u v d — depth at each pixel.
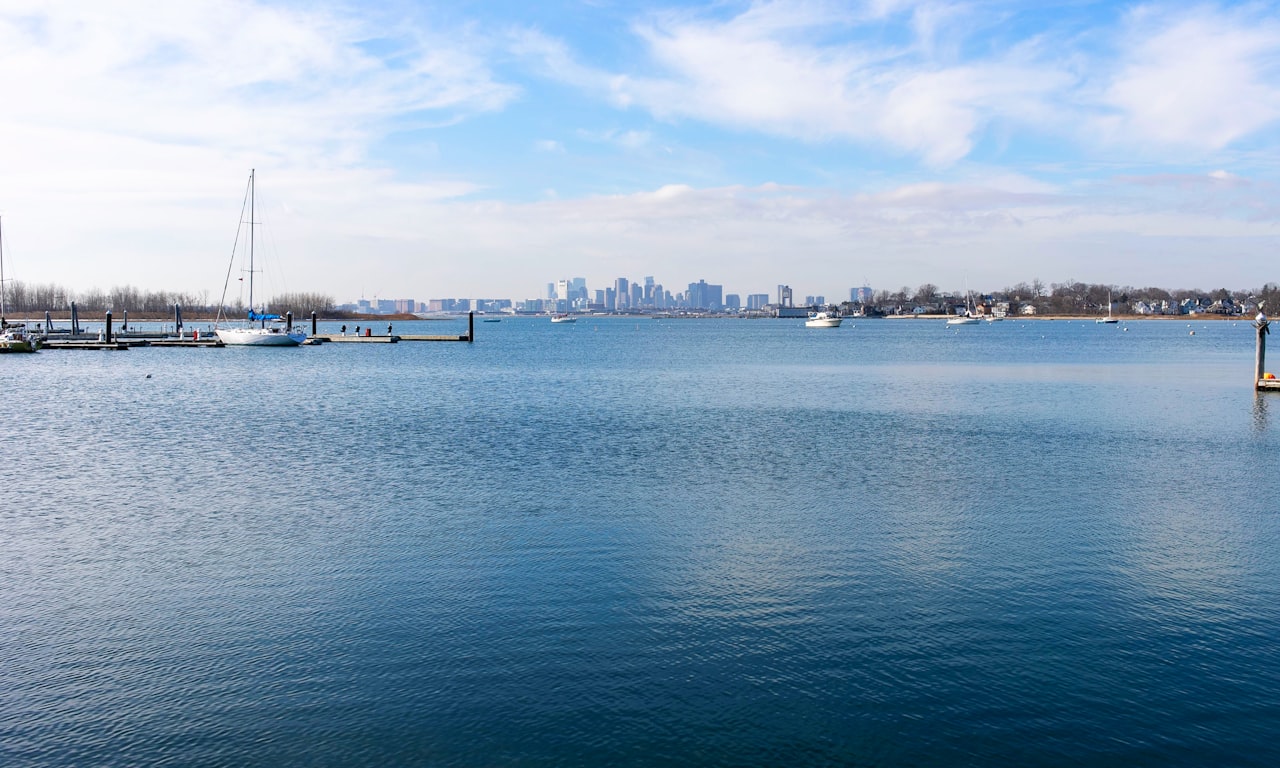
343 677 13.98
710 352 123.81
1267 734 12.32
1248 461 31.83
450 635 15.51
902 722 12.67
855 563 19.38
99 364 88.94
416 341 154.88
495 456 32.47
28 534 21.55
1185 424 41.94
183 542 20.88
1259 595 17.44
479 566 19.12
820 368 86.69
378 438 37.12
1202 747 12.04
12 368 82.62
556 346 145.88
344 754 11.97
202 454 32.97
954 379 71.38
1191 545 20.77
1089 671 14.14
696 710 13.00
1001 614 16.44
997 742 12.18
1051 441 36.53
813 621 16.11
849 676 13.98
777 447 34.78
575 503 24.78
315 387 63.47
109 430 39.75
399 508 24.16
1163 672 14.10
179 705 13.19
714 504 24.70
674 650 14.90
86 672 14.20
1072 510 24.20
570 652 14.82
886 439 37.06
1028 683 13.76
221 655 14.77
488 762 11.79
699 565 19.17
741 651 14.85
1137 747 12.04
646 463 31.09
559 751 12.01
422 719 12.80
